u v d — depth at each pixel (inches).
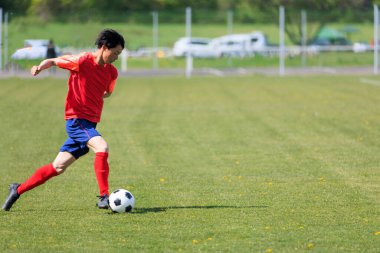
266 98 2834.6
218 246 825.5
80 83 976.3
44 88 3280.0
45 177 1011.9
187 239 857.5
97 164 990.4
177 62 4992.6
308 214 992.2
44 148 1653.5
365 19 5871.1
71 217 981.2
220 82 3708.2
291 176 1299.2
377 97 2812.5
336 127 1966.0
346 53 5032.0
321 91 3107.8
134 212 1010.1
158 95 3014.3
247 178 1285.7
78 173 1354.6
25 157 1537.9
